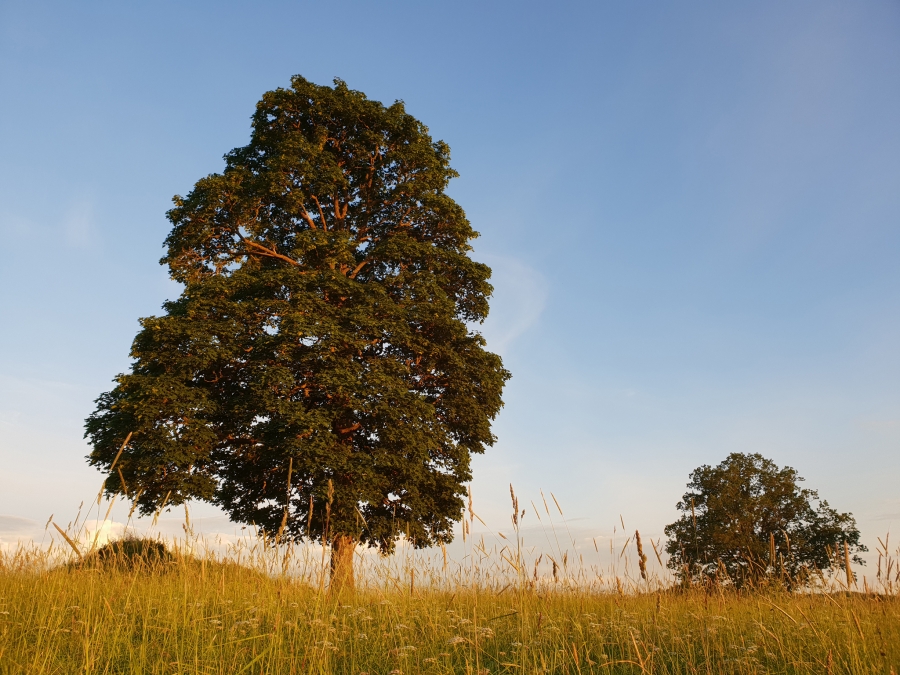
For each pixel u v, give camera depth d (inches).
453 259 712.4
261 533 271.3
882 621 206.8
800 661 201.2
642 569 232.8
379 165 761.0
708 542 1009.5
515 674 190.1
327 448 544.1
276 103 717.9
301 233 647.8
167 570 299.6
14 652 187.2
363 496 552.4
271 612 245.8
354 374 590.6
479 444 700.0
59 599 268.5
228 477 629.6
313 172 679.1
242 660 192.2
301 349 595.5
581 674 199.8
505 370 718.5
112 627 225.6
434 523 636.7
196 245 682.2
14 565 303.4
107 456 565.6
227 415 597.3
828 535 1014.4
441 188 761.0
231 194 664.4
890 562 213.3
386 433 584.4
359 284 639.8
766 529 1093.1
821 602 253.9
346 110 732.7
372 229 761.0
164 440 535.8
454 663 207.5
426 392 687.7
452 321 661.9
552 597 289.7
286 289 635.5
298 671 187.9
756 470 1143.6
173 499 531.5
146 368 596.4
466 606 275.1
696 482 1203.2
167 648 206.1
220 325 583.8
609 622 262.2
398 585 288.8
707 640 240.4
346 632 233.8
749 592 306.7
